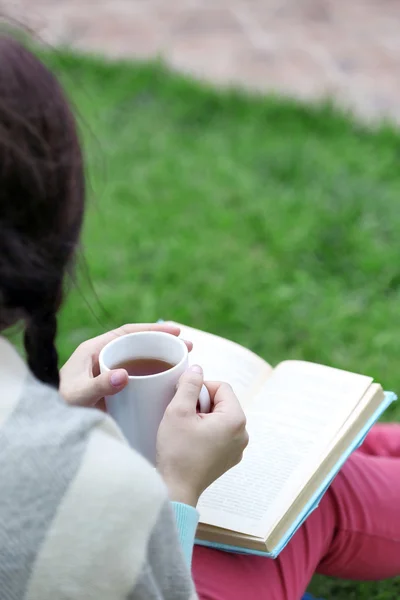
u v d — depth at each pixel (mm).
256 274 2996
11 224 890
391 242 3152
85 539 872
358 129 3908
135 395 1270
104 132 3902
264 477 1421
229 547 1345
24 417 892
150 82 4297
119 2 5242
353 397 1562
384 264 2998
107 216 3309
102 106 4070
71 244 970
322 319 2773
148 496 904
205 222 3291
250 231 3225
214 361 1689
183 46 4742
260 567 1400
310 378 1628
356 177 3529
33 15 4988
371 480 1621
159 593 939
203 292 2910
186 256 3086
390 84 4301
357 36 4773
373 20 4945
